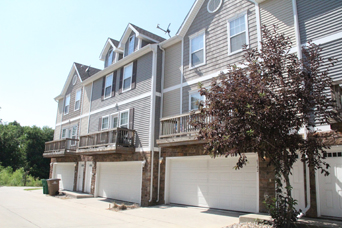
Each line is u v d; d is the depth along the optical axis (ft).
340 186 24.25
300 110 20.51
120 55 58.34
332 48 26.86
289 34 30.37
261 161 29.17
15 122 167.84
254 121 19.53
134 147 44.80
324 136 21.61
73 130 67.72
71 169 65.72
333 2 27.66
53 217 29.53
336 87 22.47
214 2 40.14
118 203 43.19
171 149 40.37
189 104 40.16
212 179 34.83
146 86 45.75
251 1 35.09
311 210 24.93
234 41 36.22
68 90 75.61
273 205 22.07
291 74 21.65
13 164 119.55
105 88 57.93
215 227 24.31
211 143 22.21
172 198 39.70
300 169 26.63
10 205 38.29
